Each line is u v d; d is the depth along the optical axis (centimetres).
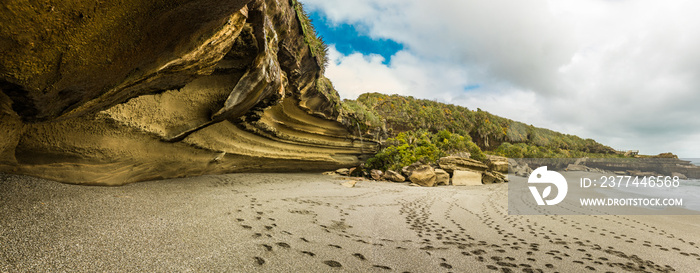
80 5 205
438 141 5019
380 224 761
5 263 274
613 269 565
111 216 466
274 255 427
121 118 664
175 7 262
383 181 2402
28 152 531
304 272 387
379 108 7044
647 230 997
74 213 442
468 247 624
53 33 217
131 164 783
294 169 2150
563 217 1178
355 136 2888
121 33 256
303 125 1998
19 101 317
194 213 574
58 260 301
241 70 802
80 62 261
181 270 333
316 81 1786
